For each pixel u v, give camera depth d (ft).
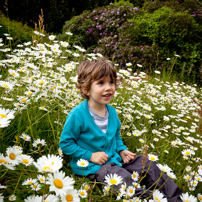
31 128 4.95
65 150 5.06
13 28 18.06
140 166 5.20
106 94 5.03
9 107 5.52
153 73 17.83
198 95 16.17
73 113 5.19
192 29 21.43
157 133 8.07
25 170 4.15
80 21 25.52
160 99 11.37
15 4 31.81
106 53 21.16
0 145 4.46
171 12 22.49
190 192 5.53
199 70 19.86
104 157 5.03
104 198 4.27
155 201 3.59
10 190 3.67
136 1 36.68
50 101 7.02
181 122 10.42
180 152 7.46
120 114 8.93
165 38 20.74
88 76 5.11
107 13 24.40
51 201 2.74
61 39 24.76
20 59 8.55
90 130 5.20
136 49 19.83
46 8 34.47
